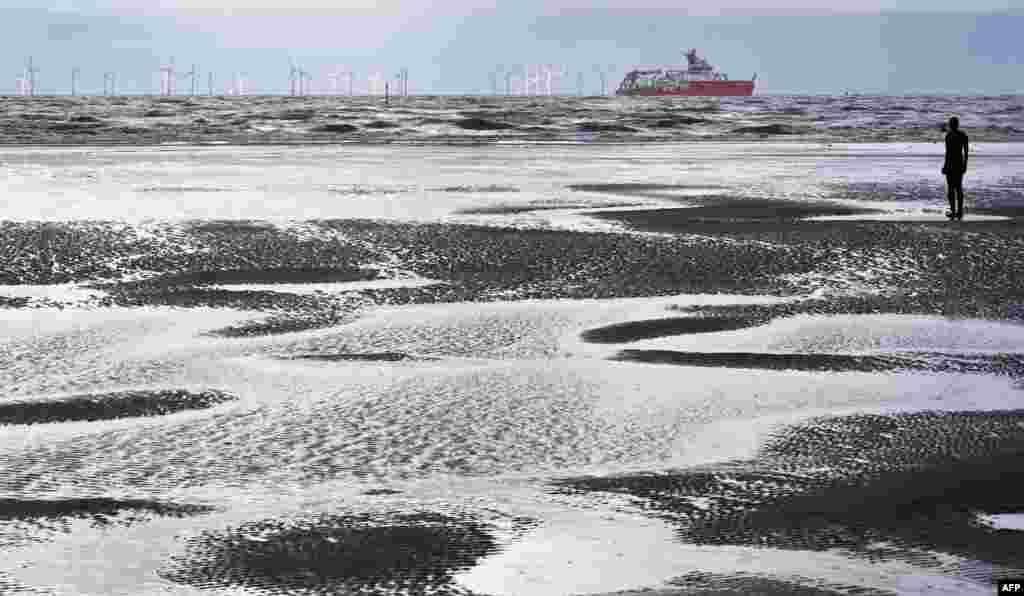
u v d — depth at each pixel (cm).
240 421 1327
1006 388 1512
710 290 2219
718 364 1631
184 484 1098
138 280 2275
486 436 1266
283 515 1010
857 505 1034
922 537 949
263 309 2023
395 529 972
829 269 2423
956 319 1973
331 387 1488
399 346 1744
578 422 1325
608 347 1741
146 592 837
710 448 1223
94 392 1466
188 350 1712
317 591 838
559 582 852
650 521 993
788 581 851
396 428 1298
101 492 1073
